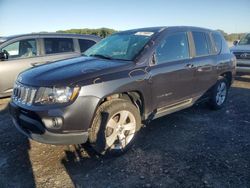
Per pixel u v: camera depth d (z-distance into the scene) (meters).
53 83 3.35
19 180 3.32
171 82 4.47
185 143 4.32
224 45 6.11
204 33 5.49
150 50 4.21
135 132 4.04
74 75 3.48
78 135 3.41
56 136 3.32
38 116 3.31
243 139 4.50
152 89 4.16
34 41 7.22
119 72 3.77
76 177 3.38
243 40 11.09
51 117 3.26
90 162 3.73
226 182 3.26
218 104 6.03
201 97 5.41
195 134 4.69
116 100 3.79
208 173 3.45
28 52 7.10
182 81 4.70
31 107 3.38
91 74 3.55
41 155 3.92
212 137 4.57
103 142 3.65
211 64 5.42
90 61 4.15
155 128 4.94
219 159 3.81
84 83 3.41
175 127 5.00
